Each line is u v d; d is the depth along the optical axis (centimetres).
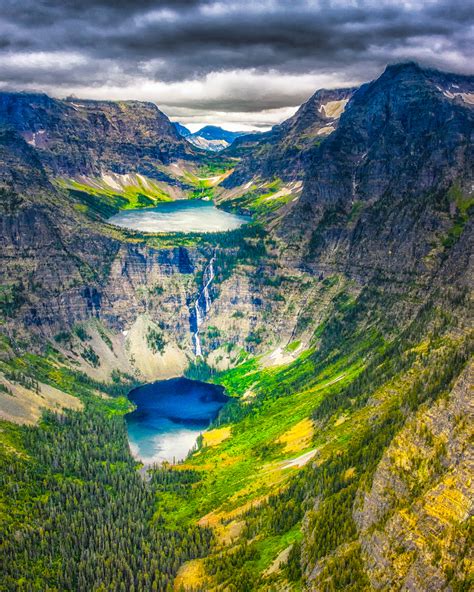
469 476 15850
